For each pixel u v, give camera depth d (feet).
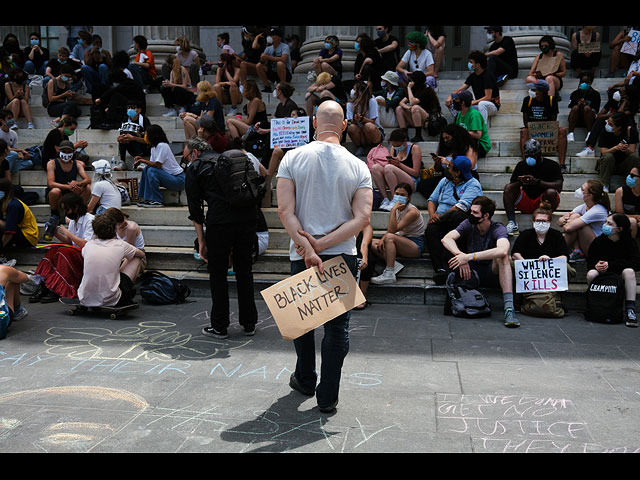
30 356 15.49
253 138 28.53
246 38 38.37
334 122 11.93
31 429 11.14
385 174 25.32
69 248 20.80
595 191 21.22
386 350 16.20
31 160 29.84
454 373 14.39
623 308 19.24
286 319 11.28
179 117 33.86
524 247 20.29
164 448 10.43
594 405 12.41
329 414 11.91
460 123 28.27
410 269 22.48
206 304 21.33
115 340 16.98
